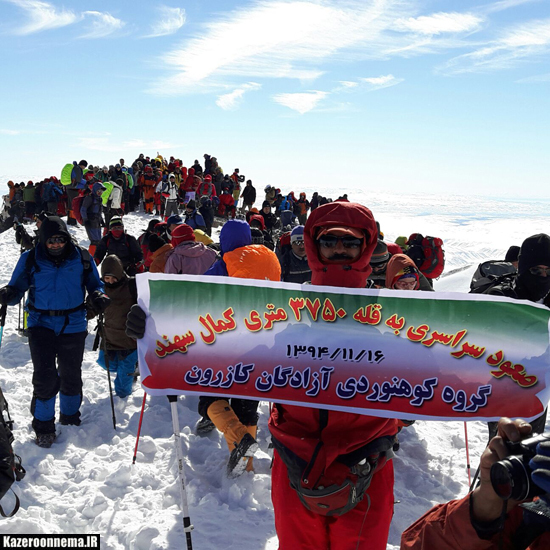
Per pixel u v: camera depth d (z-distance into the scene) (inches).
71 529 151.6
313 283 112.0
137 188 1058.7
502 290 148.8
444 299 107.5
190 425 217.5
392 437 103.0
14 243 739.4
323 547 99.1
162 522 147.5
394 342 107.7
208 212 800.3
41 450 190.1
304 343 109.7
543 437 49.5
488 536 56.5
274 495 103.0
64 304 196.4
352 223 103.3
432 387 106.8
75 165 852.0
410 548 63.4
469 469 172.1
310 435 101.1
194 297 113.4
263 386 109.8
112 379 265.1
